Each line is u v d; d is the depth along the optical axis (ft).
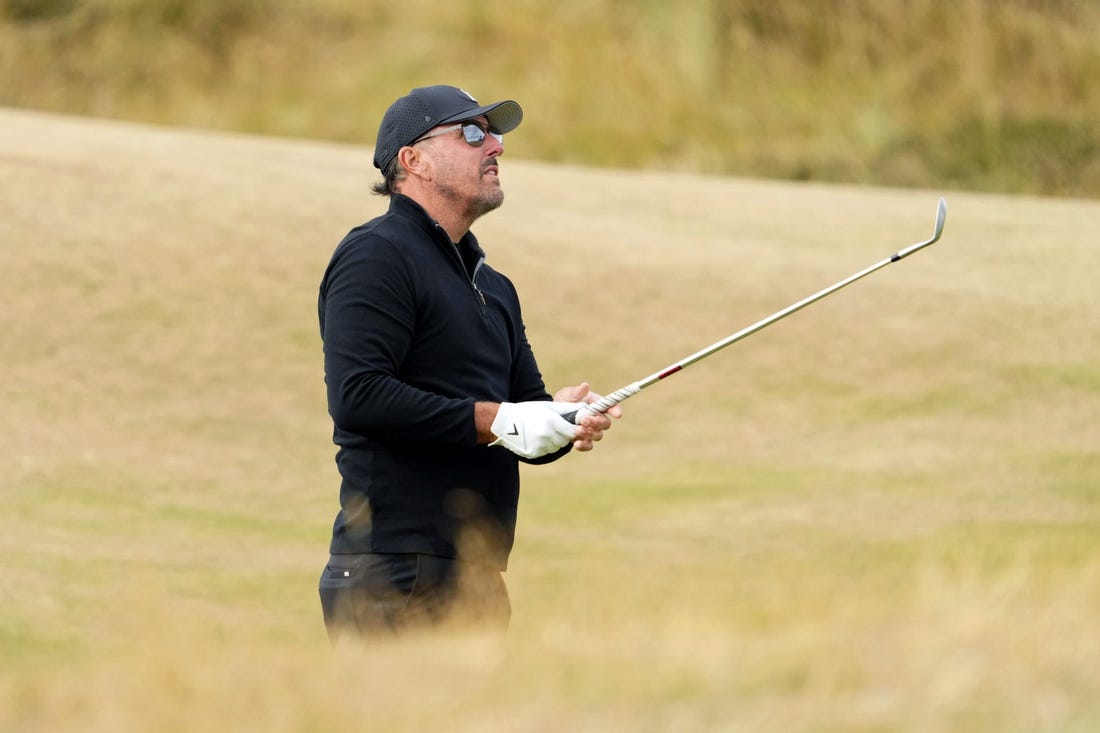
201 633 38.24
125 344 119.03
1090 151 242.37
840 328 128.57
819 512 90.63
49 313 122.11
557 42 261.85
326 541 88.07
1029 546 69.46
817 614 35.86
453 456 46.80
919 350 124.26
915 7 264.11
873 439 107.34
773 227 160.25
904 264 146.10
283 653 35.42
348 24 268.00
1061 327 129.08
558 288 135.33
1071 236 158.92
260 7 268.00
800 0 264.11
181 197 147.23
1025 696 29.71
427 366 47.60
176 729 30.14
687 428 110.42
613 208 166.30
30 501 91.30
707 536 85.61
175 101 257.96
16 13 269.85
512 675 31.83
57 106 257.34
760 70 260.01
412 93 49.67
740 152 245.24
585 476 100.73
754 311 132.77
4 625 66.08
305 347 122.11
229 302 127.54
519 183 178.60
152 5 265.95
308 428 109.40
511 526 48.67
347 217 147.43
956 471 99.66
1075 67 258.57
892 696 29.81
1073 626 33.58
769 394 116.47
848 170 240.53
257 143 186.60
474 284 49.37
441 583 46.21
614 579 48.70
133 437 104.73
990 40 259.80
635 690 30.55
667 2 262.67
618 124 248.93
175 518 90.63
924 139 246.47
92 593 72.49
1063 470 99.66
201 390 113.50
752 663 31.55
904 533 84.84
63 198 143.13
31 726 30.73
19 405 107.55
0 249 130.93
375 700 31.04
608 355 123.24
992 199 184.24
